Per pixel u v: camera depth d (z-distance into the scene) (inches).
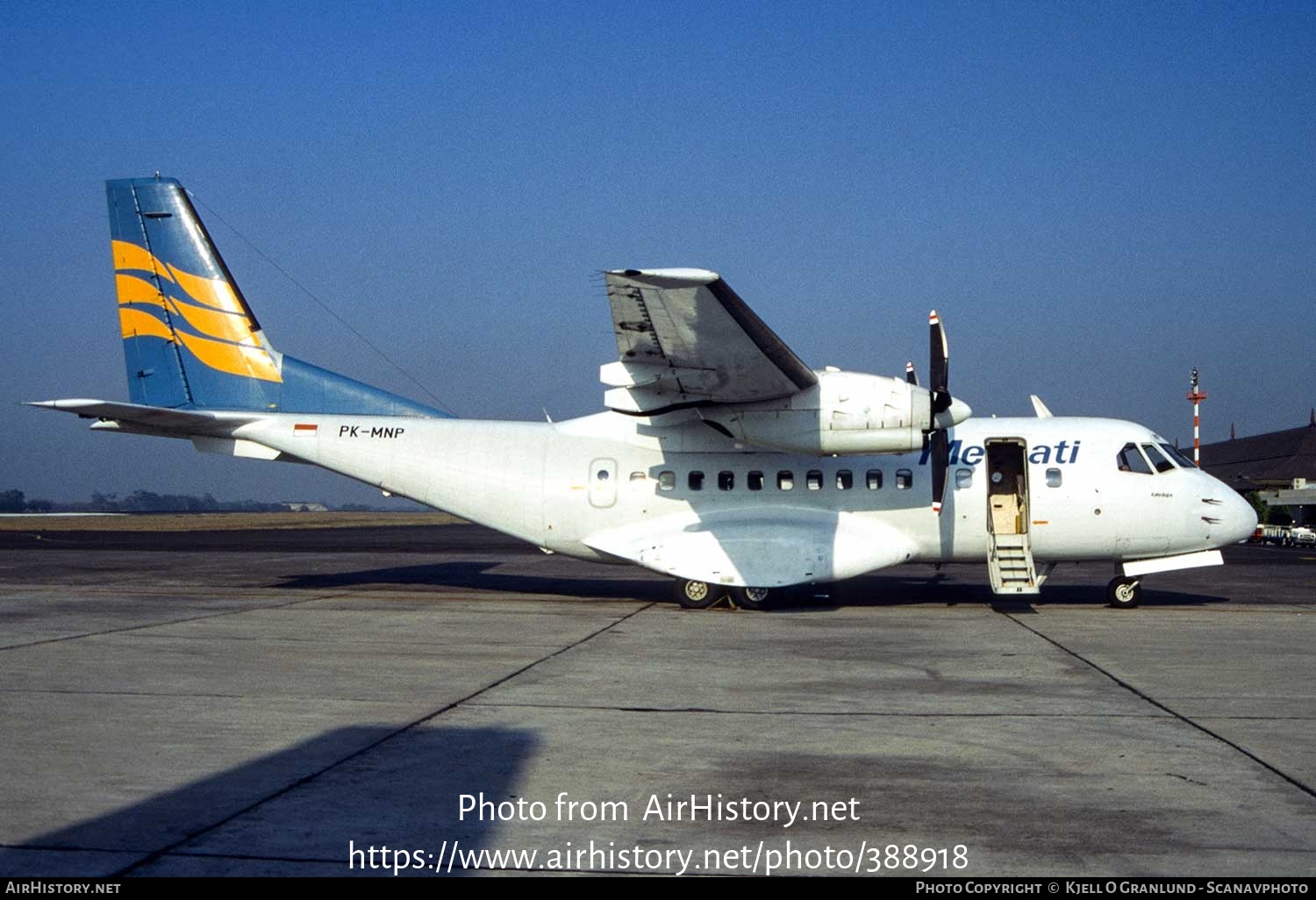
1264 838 230.5
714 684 409.4
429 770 285.1
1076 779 276.5
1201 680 417.4
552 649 499.8
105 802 256.2
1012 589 664.4
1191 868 213.0
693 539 672.4
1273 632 564.1
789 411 646.5
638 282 493.4
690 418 698.2
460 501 723.4
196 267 753.0
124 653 486.3
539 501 713.0
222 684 408.2
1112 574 1046.4
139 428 740.7
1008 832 236.1
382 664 455.2
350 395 754.8
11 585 870.4
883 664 457.1
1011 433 697.0
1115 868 213.9
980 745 313.1
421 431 732.0
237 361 753.0
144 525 3157.0
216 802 256.5
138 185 753.6
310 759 296.7
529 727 335.6
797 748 309.4
